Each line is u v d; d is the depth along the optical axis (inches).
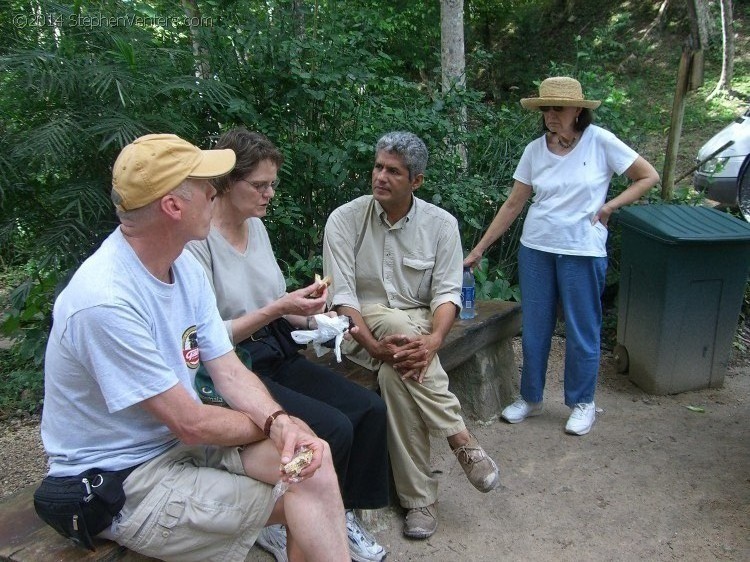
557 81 119.8
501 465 124.0
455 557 98.9
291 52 149.3
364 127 158.4
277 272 97.6
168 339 67.2
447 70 239.3
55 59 129.6
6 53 139.9
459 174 185.0
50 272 145.4
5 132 137.0
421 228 109.3
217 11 157.5
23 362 174.1
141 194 62.2
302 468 65.8
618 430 136.8
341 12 177.5
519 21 540.1
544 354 136.3
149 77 138.6
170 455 68.7
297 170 158.9
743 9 501.4
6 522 71.7
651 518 108.0
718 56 463.5
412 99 181.3
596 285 128.2
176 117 139.9
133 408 65.8
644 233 147.2
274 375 96.9
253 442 71.9
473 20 530.0
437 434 101.7
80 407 64.9
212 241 89.4
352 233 109.7
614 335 185.3
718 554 99.0
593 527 106.0
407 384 100.9
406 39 339.6
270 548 91.9
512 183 201.9
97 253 65.0
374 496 93.4
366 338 101.2
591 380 134.0
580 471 121.9
